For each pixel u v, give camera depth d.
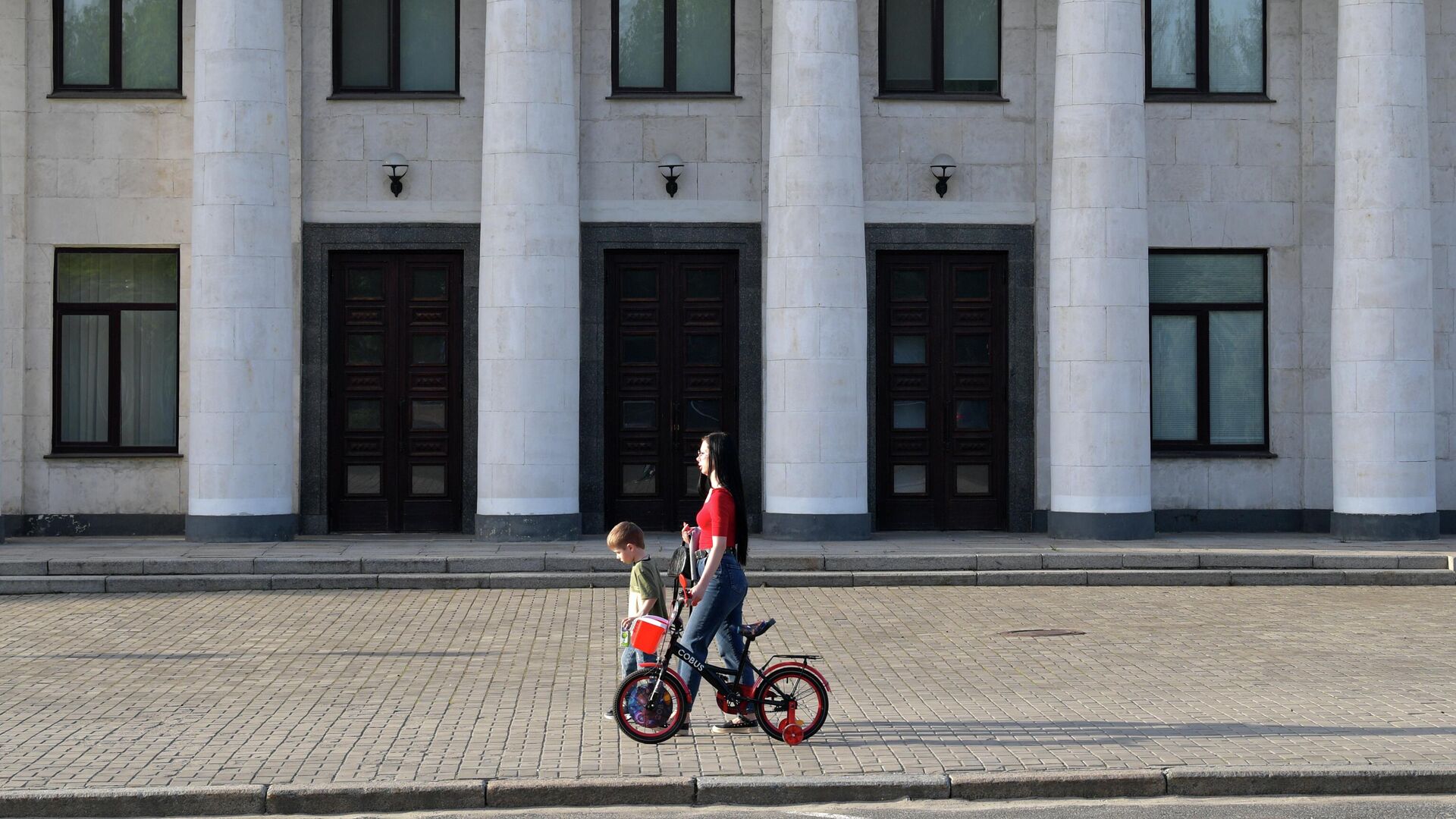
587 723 11.38
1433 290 24.09
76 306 24.36
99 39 24.28
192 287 22.44
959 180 24.36
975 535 23.80
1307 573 19.81
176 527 24.12
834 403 22.22
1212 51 24.66
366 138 24.16
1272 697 12.33
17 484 23.97
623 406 24.50
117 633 15.74
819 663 14.06
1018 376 24.41
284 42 22.77
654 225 24.25
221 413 22.06
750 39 24.34
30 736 10.95
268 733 11.02
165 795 9.26
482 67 24.22
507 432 22.09
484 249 22.38
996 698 12.30
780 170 22.44
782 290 22.38
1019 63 24.41
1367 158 22.52
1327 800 9.50
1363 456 22.56
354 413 24.39
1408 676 13.27
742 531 10.97
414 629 16.03
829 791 9.50
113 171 24.09
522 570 19.86
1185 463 24.50
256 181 22.12
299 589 19.17
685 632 10.88
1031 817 9.11
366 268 24.42
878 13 24.44
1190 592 19.11
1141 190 22.50
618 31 24.44
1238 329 24.61
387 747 10.57
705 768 9.91
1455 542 22.23
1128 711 11.77
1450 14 24.28
